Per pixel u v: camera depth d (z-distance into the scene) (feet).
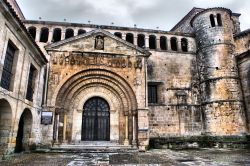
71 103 61.05
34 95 52.29
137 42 83.35
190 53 83.46
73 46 61.72
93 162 35.91
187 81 79.77
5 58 38.91
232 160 38.70
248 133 68.59
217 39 76.28
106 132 62.34
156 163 35.01
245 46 79.77
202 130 74.33
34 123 51.60
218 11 79.87
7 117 39.27
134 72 62.54
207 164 33.94
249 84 70.38
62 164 33.47
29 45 47.14
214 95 72.02
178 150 59.77
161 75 78.79
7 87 39.52
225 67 73.10
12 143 39.83
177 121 74.59
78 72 60.23
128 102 61.82
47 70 59.72
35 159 38.58
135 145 57.06
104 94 63.21
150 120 73.41
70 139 58.85
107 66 61.98
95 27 82.12
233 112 68.85
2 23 35.14
